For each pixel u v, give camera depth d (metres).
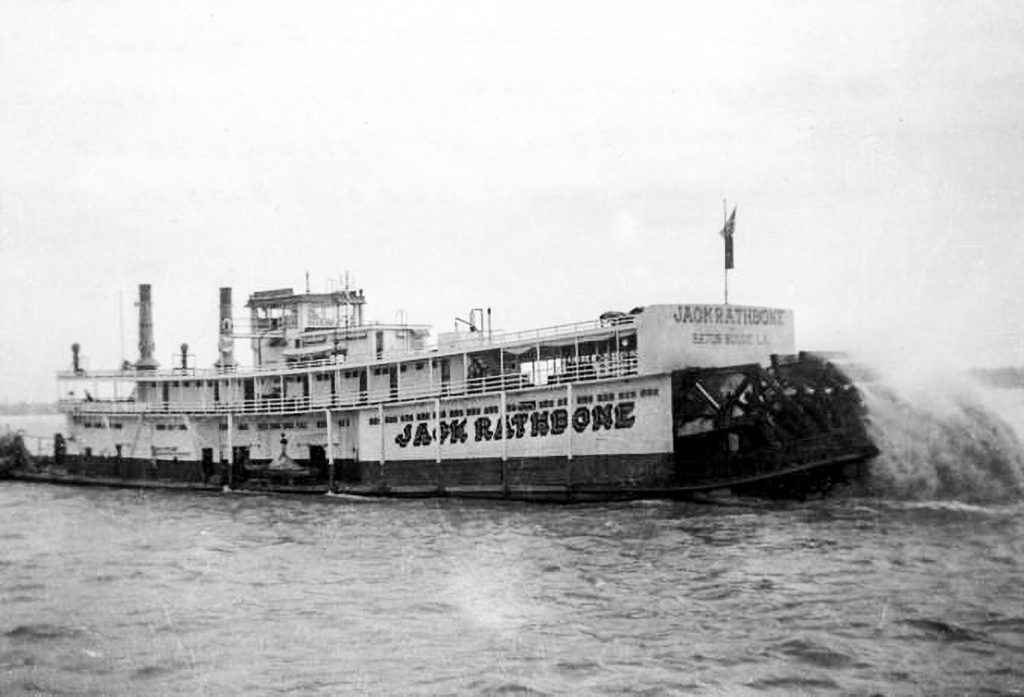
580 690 25.36
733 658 27.23
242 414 72.94
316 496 67.19
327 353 74.19
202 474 76.25
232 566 42.56
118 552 47.31
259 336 77.31
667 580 35.31
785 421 49.50
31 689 27.30
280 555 44.69
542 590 35.00
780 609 31.28
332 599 35.53
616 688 25.39
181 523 56.97
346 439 69.19
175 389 80.81
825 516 45.72
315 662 28.48
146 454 80.38
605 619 31.17
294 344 76.88
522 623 31.17
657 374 50.62
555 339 56.53
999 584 33.22
